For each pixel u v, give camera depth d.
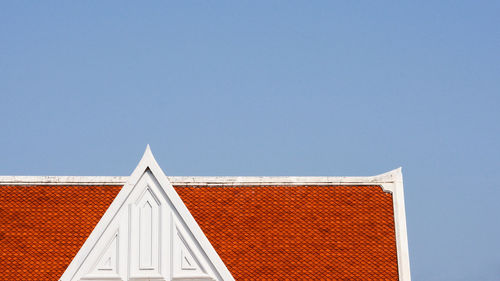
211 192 51.34
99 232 42.12
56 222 49.56
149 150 43.03
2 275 46.84
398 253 49.28
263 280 47.28
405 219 50.53
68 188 51.31
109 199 50.94
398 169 52.09
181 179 51.59
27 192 51.00
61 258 47.84
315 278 47.72
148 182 42.88
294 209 50.81
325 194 51.66
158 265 42.28
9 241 48.53
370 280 48.09
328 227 50.09
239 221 49.94
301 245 49.12
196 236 42.41
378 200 51.47
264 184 51.81
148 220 42.66
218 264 42.19
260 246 48.81
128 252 42.22
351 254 49.06
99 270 41.97
